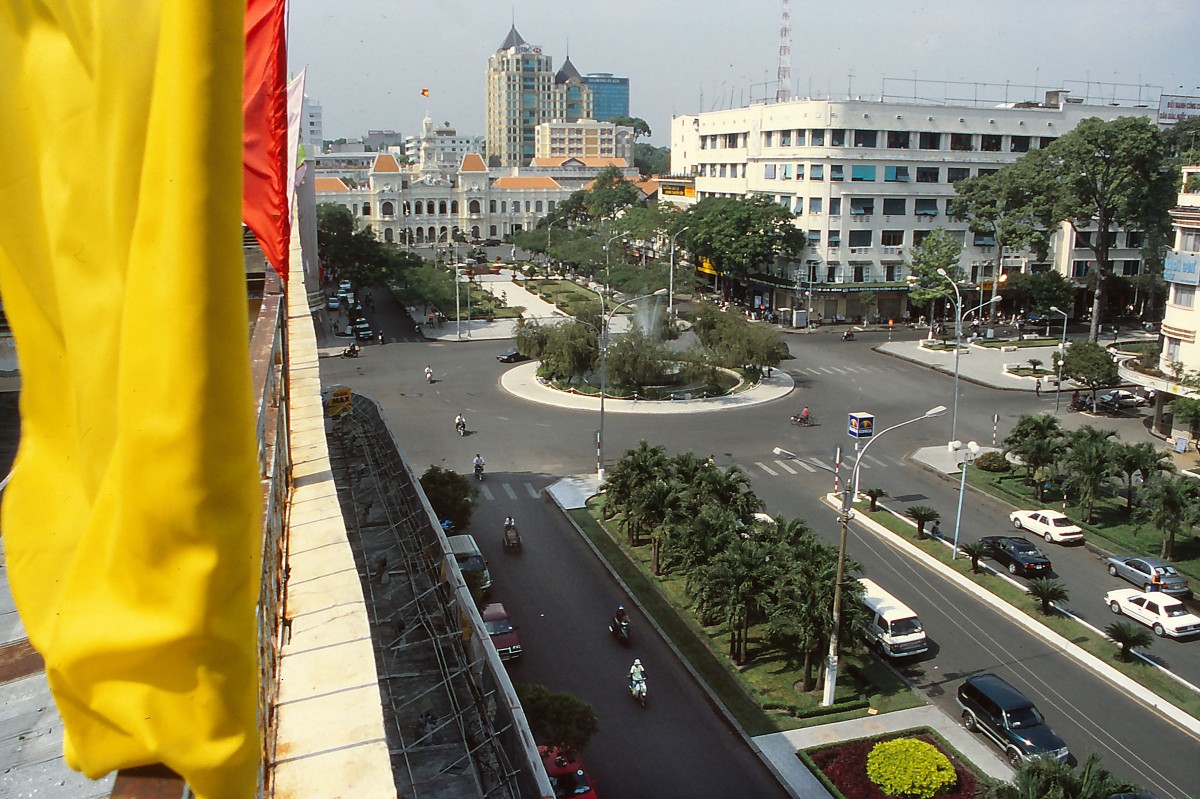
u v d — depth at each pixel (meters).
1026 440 42.91
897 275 87.06
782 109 88.31
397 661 16.11
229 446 3.65
